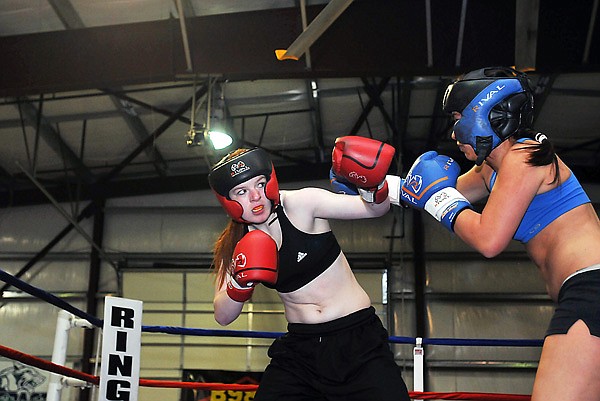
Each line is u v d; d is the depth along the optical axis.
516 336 10.94
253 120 10.55
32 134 10.17
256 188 2.27
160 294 11.54
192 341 11.34
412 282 11.34
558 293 2.07
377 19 6.76
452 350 10.98
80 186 11.66
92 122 10.01
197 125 7.98
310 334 2.33
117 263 11.62
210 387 3.46
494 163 2.24
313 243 2.33
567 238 2.07
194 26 6.95
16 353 2.65
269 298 11.39
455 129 2.21
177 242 11.83
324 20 5.14
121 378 3.18
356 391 2.24
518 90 2.15
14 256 11.70
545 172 2.09
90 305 11.46
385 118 10.12
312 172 11.66
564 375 1.90
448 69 6.63
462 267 11.30
